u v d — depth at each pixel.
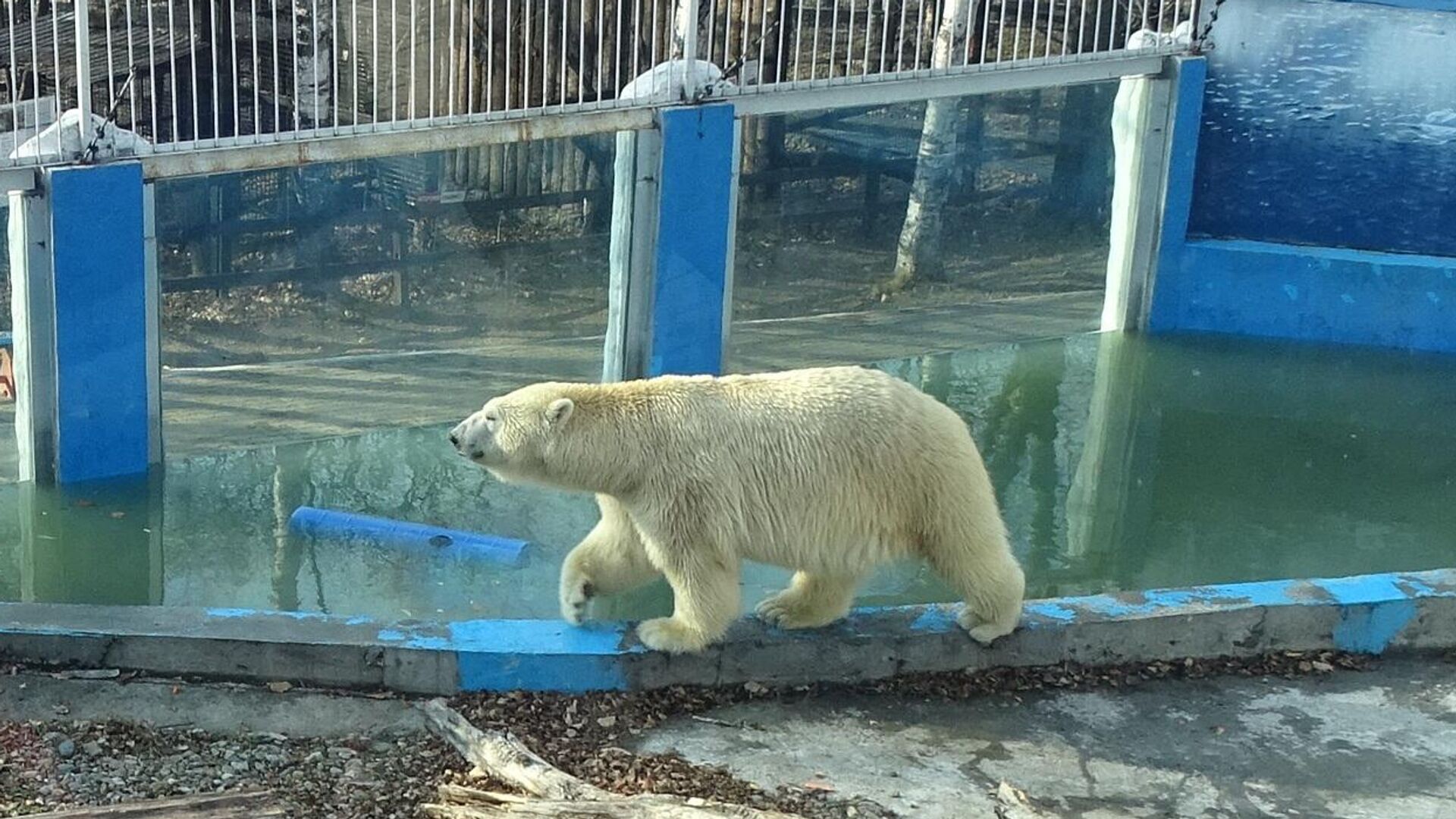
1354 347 10.21
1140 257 10.29
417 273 8.41
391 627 5.14
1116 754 4.91
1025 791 4.66
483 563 6.72
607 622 5.25
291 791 4.41
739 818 4.13
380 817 4.28
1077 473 8.05
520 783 4.44
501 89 9.16
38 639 4.96
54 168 6.88
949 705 5.17
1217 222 10.48
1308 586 5.73
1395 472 8.23
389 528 6.96
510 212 8.55
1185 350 10.05
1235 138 10.26
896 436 4.95
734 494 4.90
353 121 7.78
